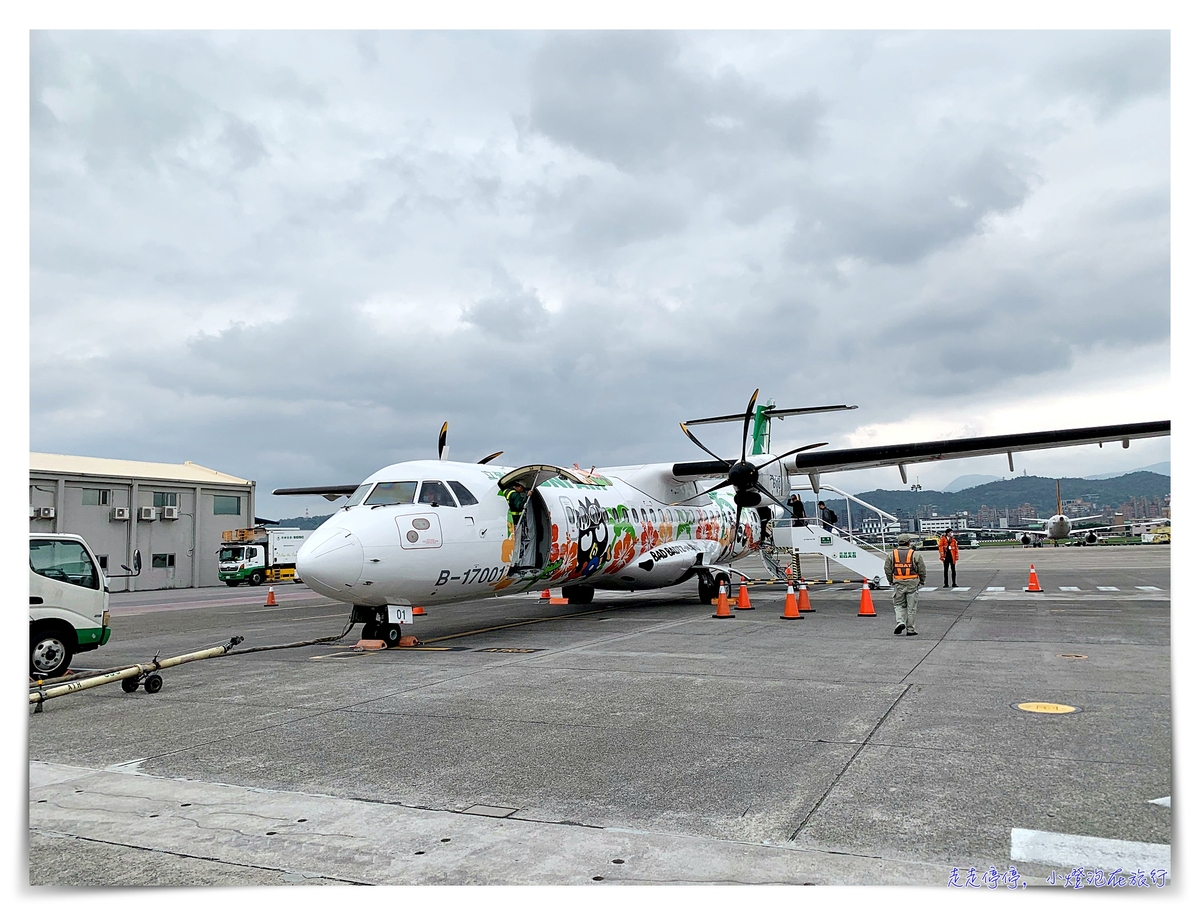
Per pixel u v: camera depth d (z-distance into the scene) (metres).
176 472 44.72
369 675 9.14
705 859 3.82
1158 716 6.40
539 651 10.69
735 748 5.68
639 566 16.50
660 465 18.39
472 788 4.96
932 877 3.60
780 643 11.10
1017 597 18.34
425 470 12.09
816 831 4.12
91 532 37.97
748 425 17.16
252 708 7.49
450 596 12.02
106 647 13.01
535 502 13.68
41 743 6.30
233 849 4.09
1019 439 16.25
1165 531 72.44
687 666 9.23
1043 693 7.34
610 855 3.90
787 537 22.38
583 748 5.79
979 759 5.27
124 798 4.91
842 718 6.49
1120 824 4.13
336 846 4.10
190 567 42.06
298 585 41.06
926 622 13.47
